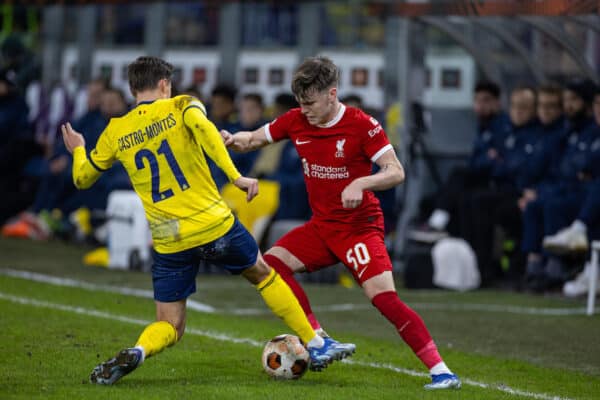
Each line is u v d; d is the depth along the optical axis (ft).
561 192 103.55
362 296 97.50
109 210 116.26
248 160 120.16
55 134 157.07
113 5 154.10
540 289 103.19
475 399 49.29
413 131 116.26
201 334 69.00
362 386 52.16
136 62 52.85
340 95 145.79
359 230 54.60
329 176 54.65
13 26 165.68
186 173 50.90
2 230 146.30
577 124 105.60
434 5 112.57
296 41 149.18
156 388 49.11
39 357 57.26
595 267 87.92
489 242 108.06
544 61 119.96
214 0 138.92
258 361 59.21
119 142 52.16
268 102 151.12
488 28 118.11
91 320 73.10
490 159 113.19
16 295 85.56
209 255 51.26
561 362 64.54
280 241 57.21
